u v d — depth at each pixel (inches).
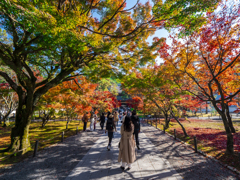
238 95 390.3
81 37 174.6
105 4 245.3
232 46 222.7
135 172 162.2
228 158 207.9
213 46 239.8
